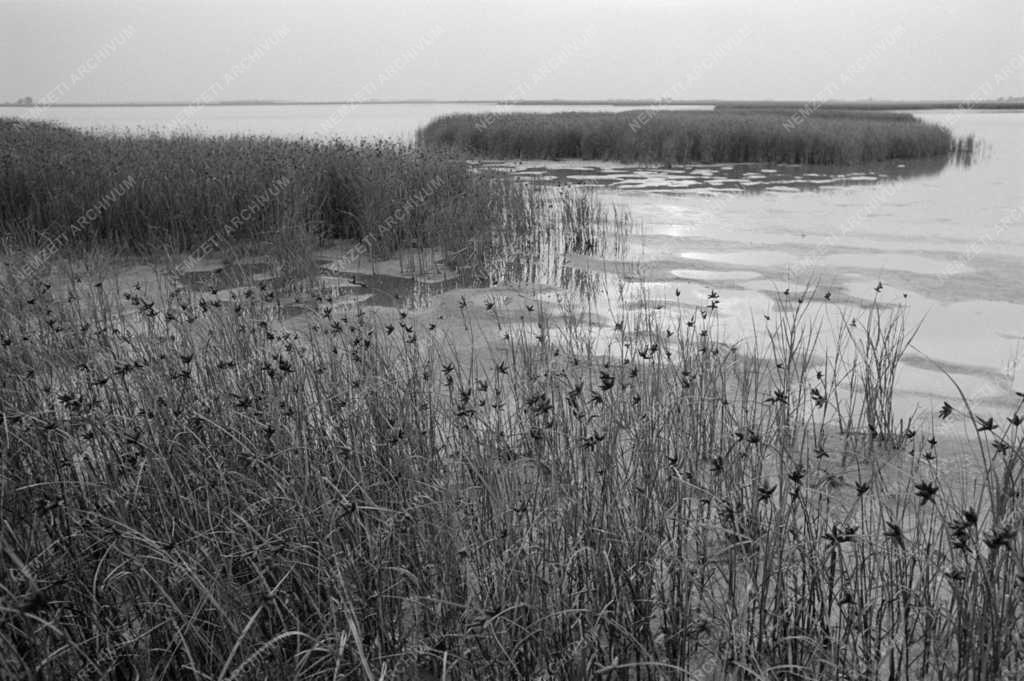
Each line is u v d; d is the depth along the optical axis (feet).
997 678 8.68
